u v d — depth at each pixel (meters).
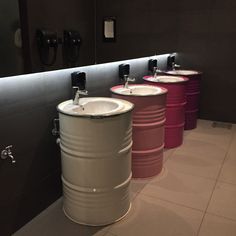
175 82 2.75
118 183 1.74
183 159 2.70
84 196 1.71
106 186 1.70
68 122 1.59
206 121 3.95
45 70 1.77
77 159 1.64
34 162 1.80
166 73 3.39
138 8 2.81
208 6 3.56
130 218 1.84
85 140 1.58
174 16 3.61
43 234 1.71
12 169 1.65
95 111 1.94
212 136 3.33
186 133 3.45
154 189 2.18
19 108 1.62
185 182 2.28
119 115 1.58
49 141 1.90
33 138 1.76
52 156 1.96
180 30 3.79
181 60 3.92
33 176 1.81
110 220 1.78
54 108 1.90
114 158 1.65
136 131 2.23
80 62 2.12
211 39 3.67
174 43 3.82
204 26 3.66
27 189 1.78
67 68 1.96
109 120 1.55
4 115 1.54
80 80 2.02
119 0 2.52
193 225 1.77
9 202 1.67
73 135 1.60
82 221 1.79
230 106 3.80
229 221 1.81
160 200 2.03
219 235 1.68
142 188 2.20
